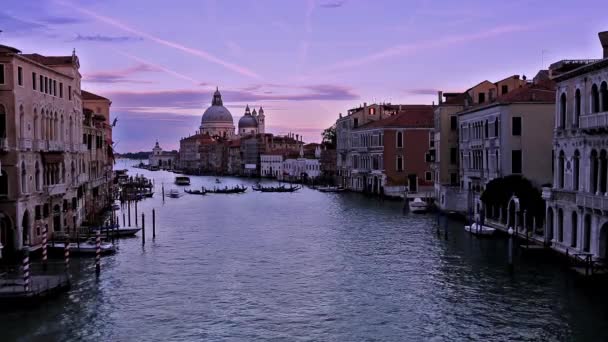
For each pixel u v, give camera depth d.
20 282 31.06
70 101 50.25
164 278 35.25
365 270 36.62
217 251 44.00
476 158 56.59
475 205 56.12
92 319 27.61
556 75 40.38
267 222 62.59
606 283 30.45
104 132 77.75
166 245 46.72
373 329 26.11
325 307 29.25
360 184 100.69
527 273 34.38
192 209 80.06
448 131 66.62
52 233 44.16
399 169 86.44
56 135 46.41
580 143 34.56
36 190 41.34
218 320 27.55
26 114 39.50
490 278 33.62
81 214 56.00
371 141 92.69
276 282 34.19
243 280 34.75
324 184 134.62
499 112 49.34
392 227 54.75
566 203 35.97
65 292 31.98
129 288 32.94
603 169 32.31
